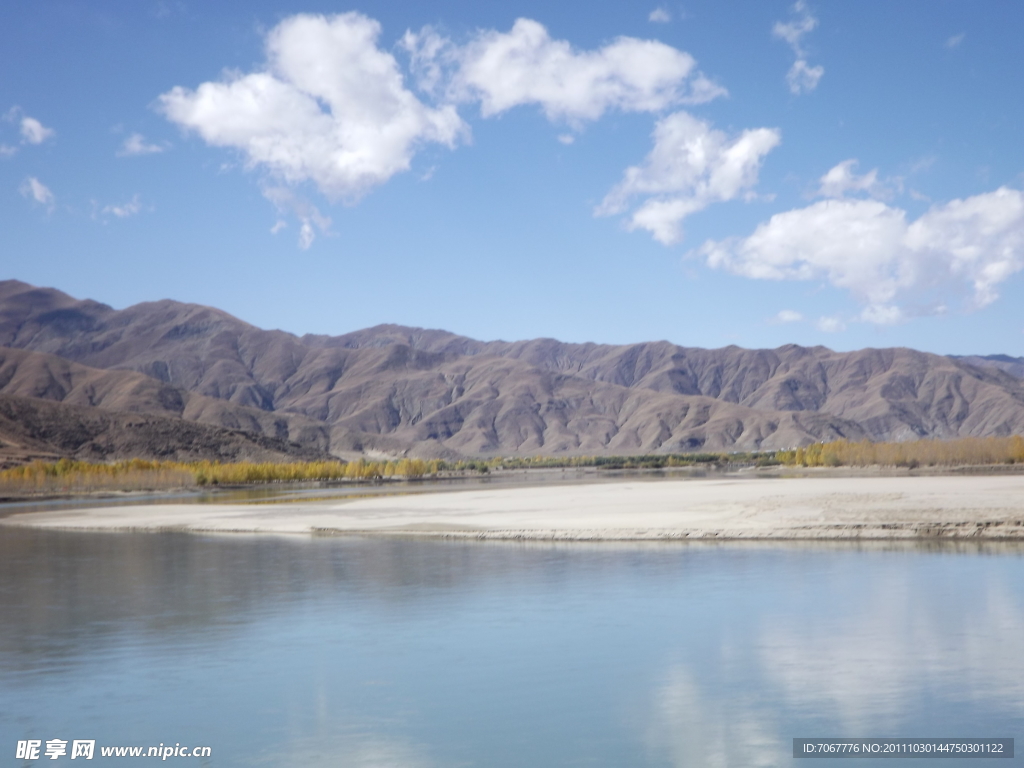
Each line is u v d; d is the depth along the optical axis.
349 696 22.09
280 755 18.47
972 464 149.00
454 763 17.86
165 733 19.88
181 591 37.00
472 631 28.47
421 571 41.06
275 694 22.39
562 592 34.62
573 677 23.27
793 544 46.84
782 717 19.98
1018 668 22.97
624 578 37.44
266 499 106.62
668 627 28.36
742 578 36.53
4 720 20.88
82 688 23.17
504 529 56.72
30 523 79.25
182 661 25.59
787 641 26.19
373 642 27.33
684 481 120.31
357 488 141.12
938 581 34.56
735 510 59.84
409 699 21.77
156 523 72.06
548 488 107.44
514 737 19.16
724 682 22.53
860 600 31.47
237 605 33.66
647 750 18.31
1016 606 29.86
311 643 27.41
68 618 31.73
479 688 22.52
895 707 20.36
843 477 122.44
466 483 154.00
